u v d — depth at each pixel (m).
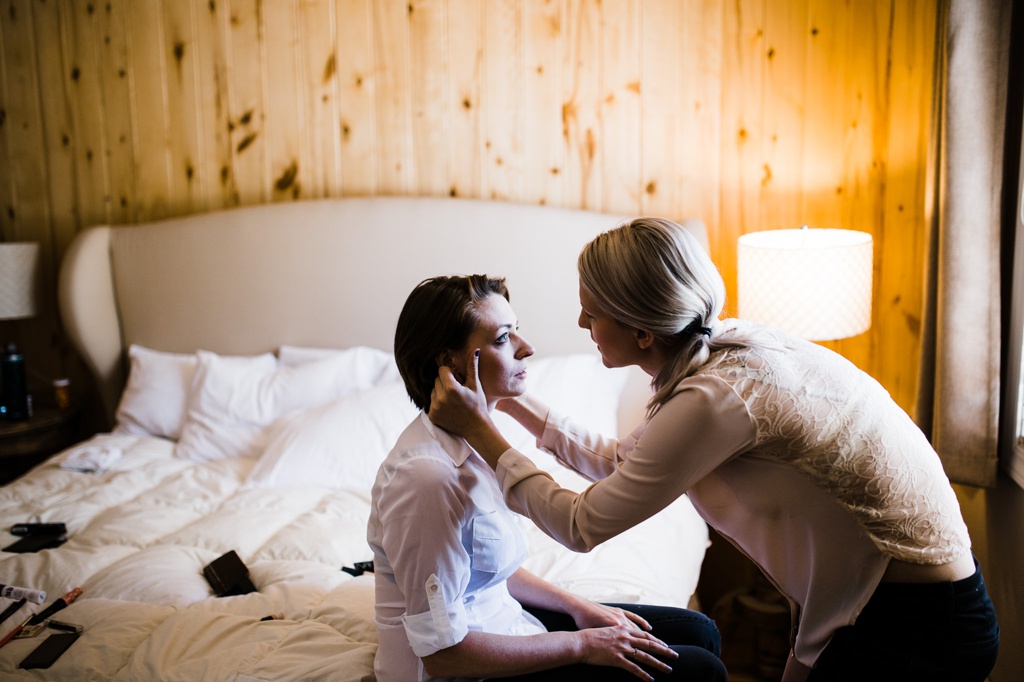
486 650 1.12
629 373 2.68
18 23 3.16
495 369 1.23
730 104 2.67
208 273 3.02
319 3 2.93
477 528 1.17
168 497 2.26
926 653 1.15
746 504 1.18
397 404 2.45
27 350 3.33
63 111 3.19
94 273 3.06
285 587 1.63
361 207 2.91
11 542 1.99
